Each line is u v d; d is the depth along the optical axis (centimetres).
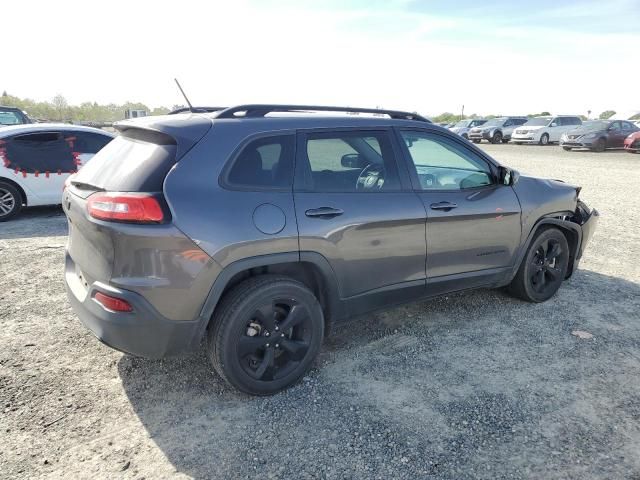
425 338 393
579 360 359
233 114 315
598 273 558
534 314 441
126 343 276
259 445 267
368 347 378
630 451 263
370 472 247
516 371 343
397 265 354
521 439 272
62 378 328
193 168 280
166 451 262
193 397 310
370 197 337
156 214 263
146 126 295
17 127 789
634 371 345
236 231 281
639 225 805
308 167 318
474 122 3550
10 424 279
